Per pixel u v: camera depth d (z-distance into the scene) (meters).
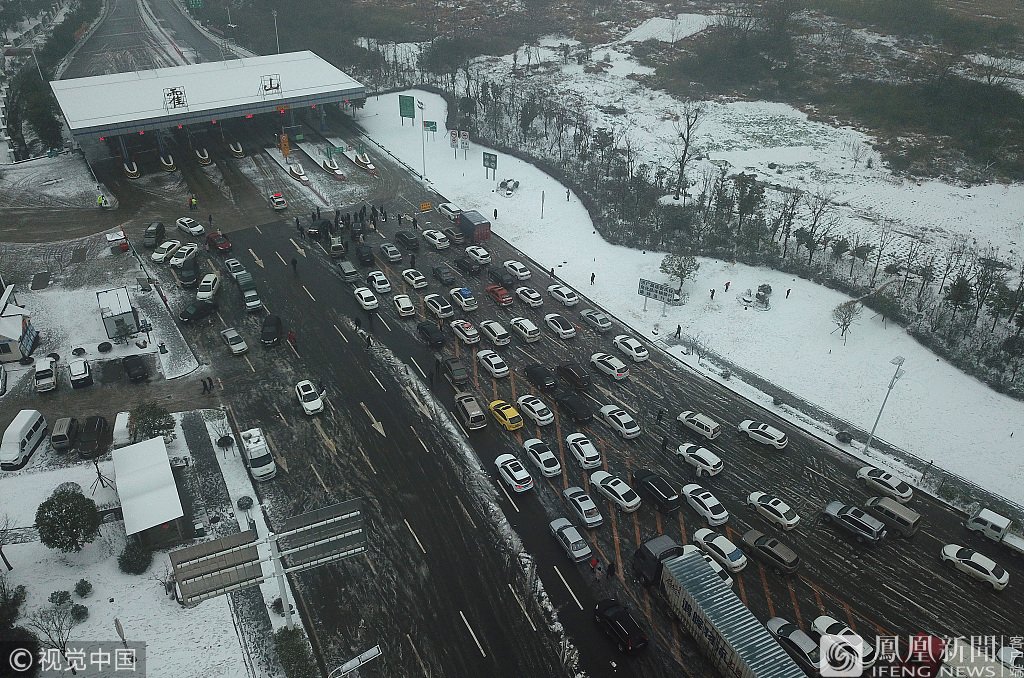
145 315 72.31
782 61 144.00
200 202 93.50
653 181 101.38
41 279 77.62
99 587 46.03
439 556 48.06
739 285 78.62
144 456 51.66
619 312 74.88
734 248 84.81
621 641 41.81
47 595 45.38
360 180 101.06
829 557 48.50
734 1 179.88
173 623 43.94
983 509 50.22
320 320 71.88
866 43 149.00
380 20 170.12
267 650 42.47
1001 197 98.75
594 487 53.53
